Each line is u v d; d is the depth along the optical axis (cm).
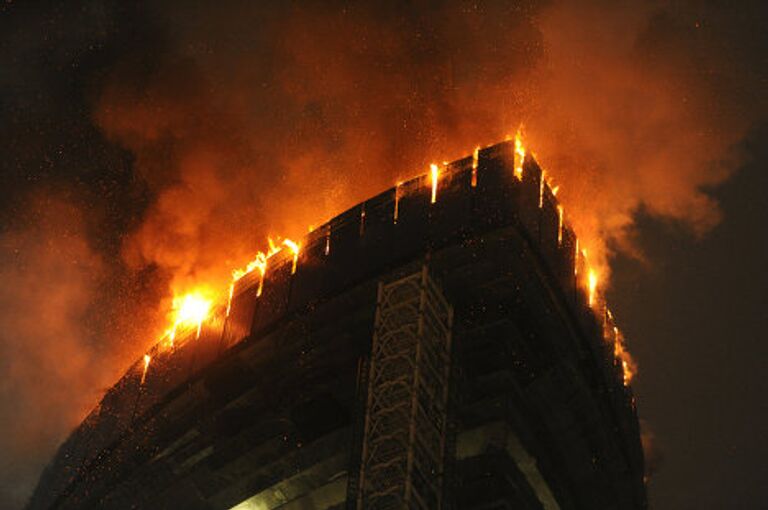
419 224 6419
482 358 6266
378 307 5634
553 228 6506
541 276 6225
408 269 6306
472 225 6172
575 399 6581
